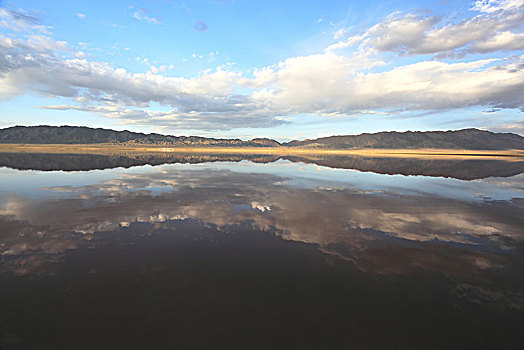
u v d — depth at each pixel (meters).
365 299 4.36
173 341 3.37
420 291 4.61
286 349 3.28
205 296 4.37
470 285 4.82
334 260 5.79
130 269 5.24
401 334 3.58
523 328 3.72
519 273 5.29
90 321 3.71
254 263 5.61
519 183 17.52
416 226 8.18
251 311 4.01
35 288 4.48
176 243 6.63
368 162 39.75
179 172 22.16
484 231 7.78
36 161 30.31
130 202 10.73
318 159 49.19
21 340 3.34
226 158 48.44
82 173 20.23
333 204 10.95
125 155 51.06
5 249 6.03
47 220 8.20
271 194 12.91
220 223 8.29
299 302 4.25
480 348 3.35
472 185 16.31
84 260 5.57
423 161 42.84
